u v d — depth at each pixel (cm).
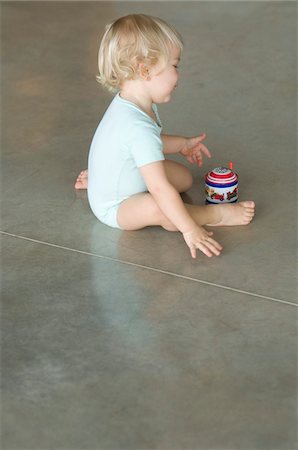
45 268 280
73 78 430
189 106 394
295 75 422
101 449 209
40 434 214
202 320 251
